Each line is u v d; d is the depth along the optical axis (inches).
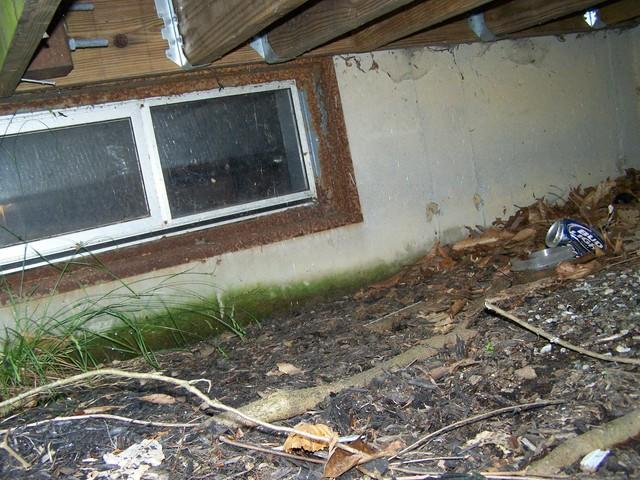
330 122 120.6
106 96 101.8
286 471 57.4
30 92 91.5
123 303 99.3
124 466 59.9
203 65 98.6
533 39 144.5
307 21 95.0
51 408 75.5
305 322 107.7
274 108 118.3
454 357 79.9
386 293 117.3
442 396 69.7
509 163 140.9
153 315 101.7
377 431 63.4
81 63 92.7
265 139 117.3
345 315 108.2
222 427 66.1
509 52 140.8
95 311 94.1
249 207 115.0
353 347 91.0
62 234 100.0
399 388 71.9
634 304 85.4
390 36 109.4
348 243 120.4
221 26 82.4
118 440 65.1
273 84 117.0
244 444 62.4
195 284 105.3
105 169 103.5
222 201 113.2
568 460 53.2
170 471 58.8
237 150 114.7
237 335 106.3
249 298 110.5
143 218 105.9
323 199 122.3
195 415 71.4
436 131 130.6
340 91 119.5
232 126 114.3
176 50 98.3
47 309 93.6
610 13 141.9
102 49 94.0
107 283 98.3
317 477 55.4
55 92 94.8
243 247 109.7
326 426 61.3
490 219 137.9
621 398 61.9
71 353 94.0
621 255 109.8
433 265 125.3
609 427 56.2
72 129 100.9
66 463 60.7
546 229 132.3
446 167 131.9
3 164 96.3
